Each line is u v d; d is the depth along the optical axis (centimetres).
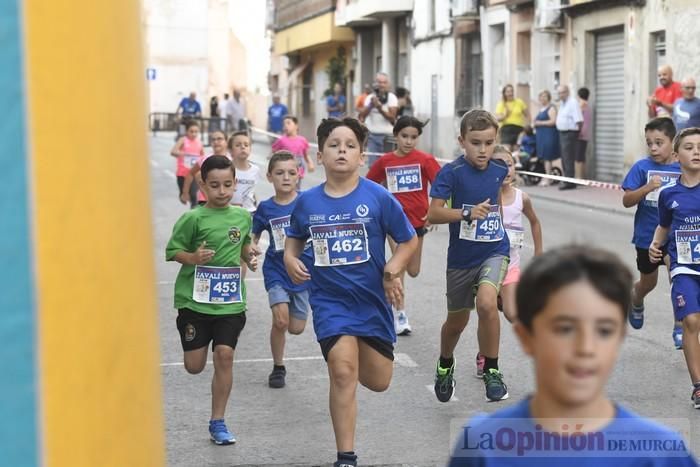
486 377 1623
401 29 8362
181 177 3838
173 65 13862
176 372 1866
